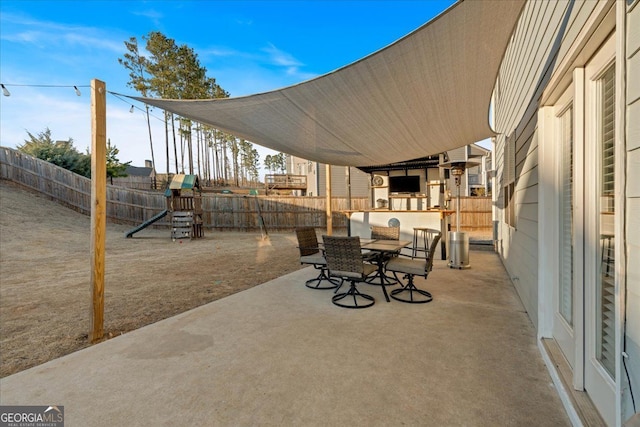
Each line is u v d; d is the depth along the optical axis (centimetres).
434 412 181
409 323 318
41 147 1545
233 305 382
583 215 185
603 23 147
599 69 165
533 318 307
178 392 204
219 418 178
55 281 539
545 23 267
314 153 599
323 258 467
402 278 515
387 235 561
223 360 246
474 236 1162
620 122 127
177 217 1137
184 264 694
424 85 311
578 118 187
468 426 169
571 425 168
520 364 233
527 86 344
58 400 197
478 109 391
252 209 1492
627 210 125
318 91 321
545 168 257
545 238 256
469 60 266
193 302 422
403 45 238
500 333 290
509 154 490
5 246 809
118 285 512
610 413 153
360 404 189
